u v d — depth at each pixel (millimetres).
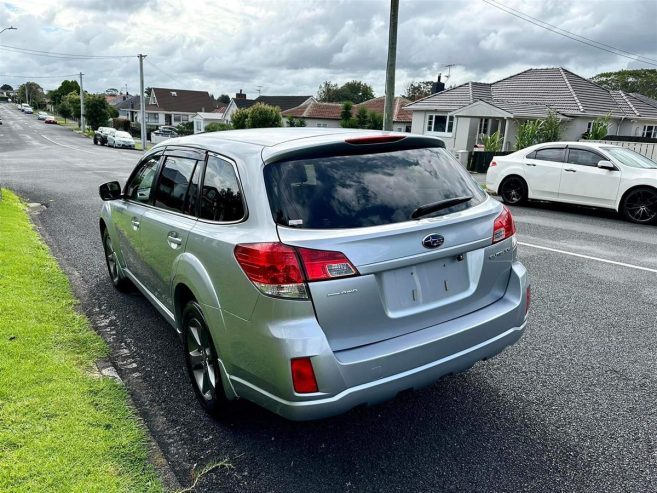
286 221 2457
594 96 28781
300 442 2887
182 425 3031
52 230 8289
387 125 14398
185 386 3475
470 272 2900
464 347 2785
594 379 3641
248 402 2996
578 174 10977
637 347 4191
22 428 2756
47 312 4457
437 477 2604
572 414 3189
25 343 3775
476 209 2977
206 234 2840
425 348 2598
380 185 2709
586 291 5664
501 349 3041
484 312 2947
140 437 2785
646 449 2838
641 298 5445
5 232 7152
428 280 2705
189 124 68562
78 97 87438
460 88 31469
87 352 3793
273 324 2373
